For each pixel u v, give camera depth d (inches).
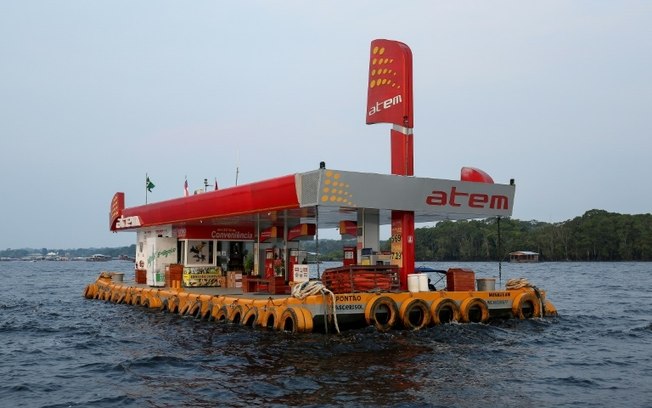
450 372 575.2
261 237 1162.6
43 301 1566.2
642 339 801.6
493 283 930.7
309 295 748.0
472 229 5467.5
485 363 618.8
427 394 493.7
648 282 2472.9
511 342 745.6
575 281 2588.6
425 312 796.0
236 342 741.3
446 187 889.5
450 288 880.9
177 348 730.2
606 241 5339.6
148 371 607.2
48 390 542.6
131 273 4891.7
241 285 1179.3
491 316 882.8
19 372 626.8
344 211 955.3
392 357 639.1
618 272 3646.7
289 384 529.7
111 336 864.9
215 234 1259.2
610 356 673.0
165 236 1360.7
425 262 5629.9
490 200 939.3
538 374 574.2
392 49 926.4
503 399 482.0
